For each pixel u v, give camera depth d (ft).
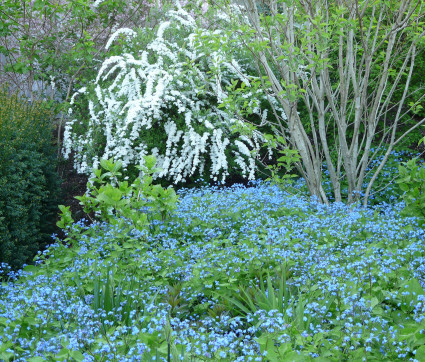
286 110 19.45
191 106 24.48
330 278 11.84
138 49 27.43
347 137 25.14
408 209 15.60
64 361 8.75
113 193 16.53
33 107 23.98
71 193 27.30
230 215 17.79
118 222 16.40
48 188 21.57
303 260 13.39
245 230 16.35
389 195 21.21
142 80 25.82
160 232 16.69
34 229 18.35
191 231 16.94
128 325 11.07
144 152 23.95
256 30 19.12
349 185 19.74
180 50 25.41
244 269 13.33
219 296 12.33
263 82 19.13
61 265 15.21
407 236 14.98
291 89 17.88
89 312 10.34
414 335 8.66
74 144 25.66
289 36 19.61
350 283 11.06
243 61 26.55
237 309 12.09
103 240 16.20
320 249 13.91
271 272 13.14
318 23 16.70
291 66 17.35
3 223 15.98
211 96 25.40
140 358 8.49
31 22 30.81
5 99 20.94
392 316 10.55
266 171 26.16
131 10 31.83
